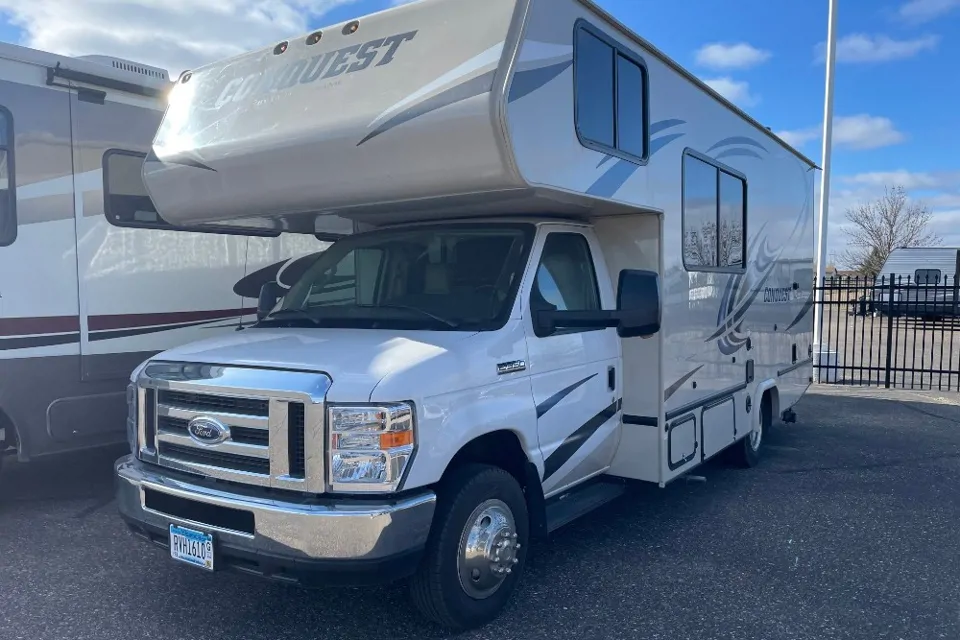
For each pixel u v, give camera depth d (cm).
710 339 619
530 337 432
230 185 475
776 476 725
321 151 428
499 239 465
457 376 374
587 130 440
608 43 463
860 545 538
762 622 417
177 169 502
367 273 492
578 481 499
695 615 424
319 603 433
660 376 523
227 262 700
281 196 455
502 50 382
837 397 1216
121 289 622
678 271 552
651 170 512
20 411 565
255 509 344
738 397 693
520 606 432
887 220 4416
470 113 375
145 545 518
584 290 499
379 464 339
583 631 404
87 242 601
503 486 404
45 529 550
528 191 400
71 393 593
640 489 673
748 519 593
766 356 775
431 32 416
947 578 480
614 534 556
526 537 427
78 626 405
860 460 790
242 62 507
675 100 554
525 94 385
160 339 649
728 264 662
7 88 559
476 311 431
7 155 558
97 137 609
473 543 390
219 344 415
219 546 357
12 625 405
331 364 357
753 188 723
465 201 433
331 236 644
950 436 913
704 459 607
